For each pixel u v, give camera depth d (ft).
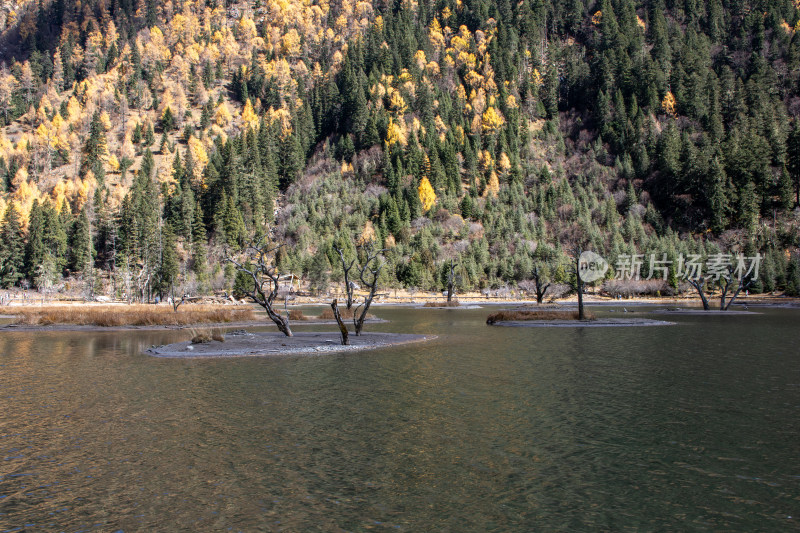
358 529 24.75
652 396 54.08
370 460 34.73
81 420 45.34
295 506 27.55
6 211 456.04
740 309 249.96
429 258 468.34
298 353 91.91
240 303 330.75
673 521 25.66
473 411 47.88
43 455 36.14
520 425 43.14
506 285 437.17
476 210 592.19
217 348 98.02
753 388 58.13
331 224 551.59
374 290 121.60
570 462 34.30
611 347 98.17
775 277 377.50
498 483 30.71
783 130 595.47
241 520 25.90
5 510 27.27
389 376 66.80
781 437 39.75
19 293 405.80
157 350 95.91
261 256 122.42
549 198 608.19
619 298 359.87
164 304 311.47
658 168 629.10
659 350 92.99
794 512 26.66
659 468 33.17
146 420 45.16
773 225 479.41
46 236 456.86
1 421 45.06
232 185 543.80
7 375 69.05
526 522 25.52
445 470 32.86
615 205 579.89
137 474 32.48
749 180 513.45
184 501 28.27
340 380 63.98
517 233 536.01
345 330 104.12
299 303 350.43
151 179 622.54
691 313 217.56
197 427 42.86
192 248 481.87
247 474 32.32
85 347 104.47
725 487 30.07
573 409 48.49
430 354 89.20
